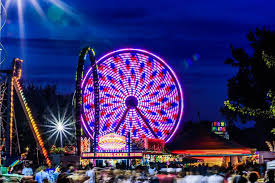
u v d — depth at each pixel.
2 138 43.97
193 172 19.66
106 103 64.00
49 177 24.08
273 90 39.19
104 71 64.50
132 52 65.12
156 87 64.94
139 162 48.66
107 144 47.62
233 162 60.69
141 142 50.34
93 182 25.08
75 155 49.38
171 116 63.94
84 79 63.47
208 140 51.50
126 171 23.52
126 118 63.91
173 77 64.75
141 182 20.39
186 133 53.12
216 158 64.06
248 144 82.75
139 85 64.88
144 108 64.31
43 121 85.31
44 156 52.19
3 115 47.31
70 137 81.69
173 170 22.17
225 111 59.09
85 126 62.91
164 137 63.59
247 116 49.53
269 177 19.98
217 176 19.34
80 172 25.52
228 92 42.62
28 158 61.25
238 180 19.03
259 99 41.25
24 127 65.88
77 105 50.62
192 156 51.78
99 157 47.22
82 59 51.09
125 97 64.38
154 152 51.66
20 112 66.81
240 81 41.66
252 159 57.94
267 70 40.09
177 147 51.62
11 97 46.06
